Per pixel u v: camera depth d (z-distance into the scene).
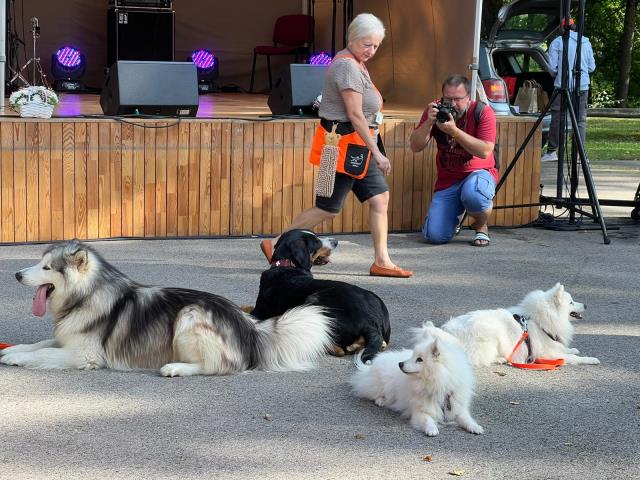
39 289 4.82
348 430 4.18
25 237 8.20
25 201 8.15
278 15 16.17
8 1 13.91
